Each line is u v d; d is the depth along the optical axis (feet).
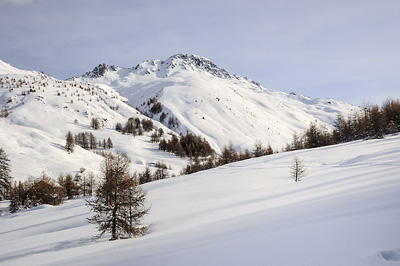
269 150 330.34
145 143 570.87
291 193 59.21
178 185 135.03
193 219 54.24
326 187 54.34
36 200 187.42
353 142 216.33
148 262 22.57
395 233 16.01
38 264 39.09
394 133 230.48
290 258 16.07
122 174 59.36
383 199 27.32
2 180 180.65
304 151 207.62
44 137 379.55
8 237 92.17
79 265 29.22
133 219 58.49
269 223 29.27
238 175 141.69
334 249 15.88
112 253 32.55
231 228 31.55
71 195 239.50
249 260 17.34
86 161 361.10
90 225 82.79
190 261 20.02
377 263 12.42
